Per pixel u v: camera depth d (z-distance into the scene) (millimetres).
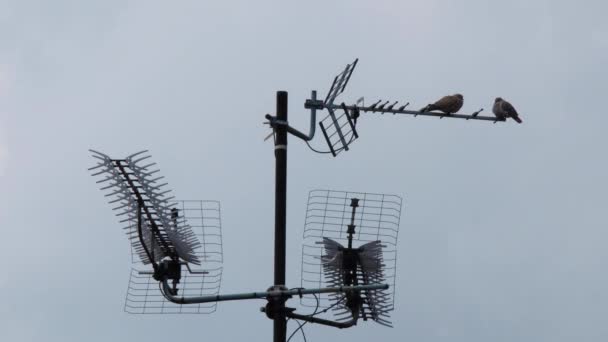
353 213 13305
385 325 13164
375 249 13219
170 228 12734
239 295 12180
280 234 12172
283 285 12125
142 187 12430
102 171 12531
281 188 12266
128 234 13172
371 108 15148
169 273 12859
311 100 14133
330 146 14070
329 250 13227
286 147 12406
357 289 12219
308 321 12289
